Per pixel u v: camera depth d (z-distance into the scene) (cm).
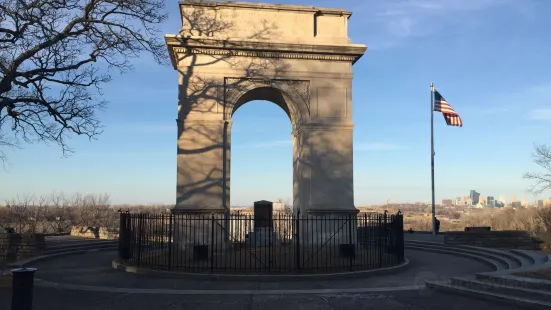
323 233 2633
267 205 2977
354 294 1457
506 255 2462
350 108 2762
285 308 1273
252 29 2739
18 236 2680
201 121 2614
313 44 2706
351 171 2711
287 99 2795
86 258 2545
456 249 2908
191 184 2570
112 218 6812
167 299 1371
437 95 3978
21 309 1011
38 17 1962
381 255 2211
